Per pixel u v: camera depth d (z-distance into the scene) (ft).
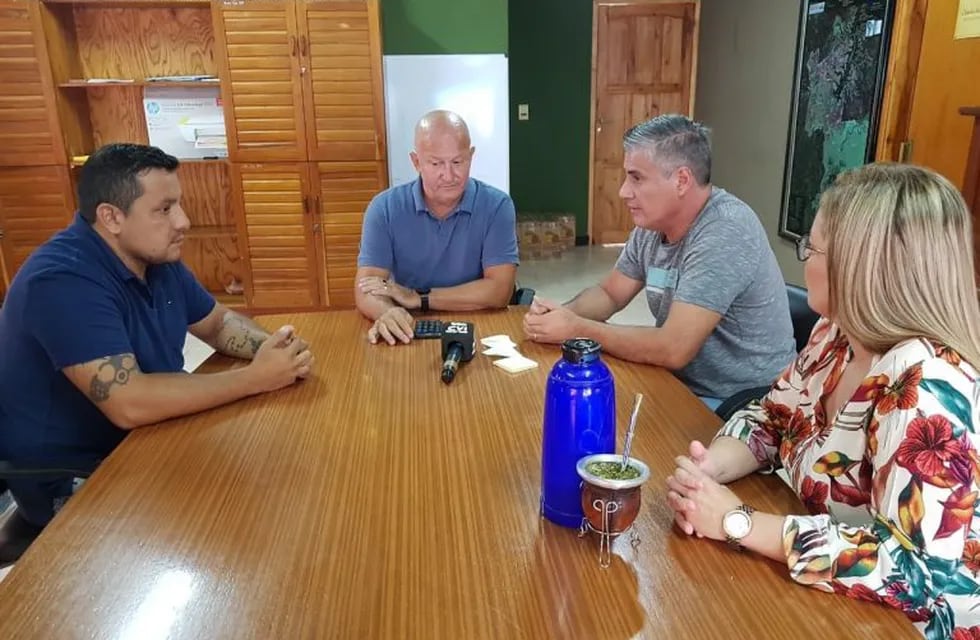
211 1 12.27
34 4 12.00
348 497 3.56
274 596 2.83
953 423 2.73
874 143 10.63
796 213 13.70
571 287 17.30
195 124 13.53
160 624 2.68
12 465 4.48
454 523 3.32
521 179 21.39
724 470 3.74
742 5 16.52
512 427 4.32
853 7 11.25
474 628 2.64
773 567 2.98
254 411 4.64
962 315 2.99
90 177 4.94
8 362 4.97
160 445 4.17
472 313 7.06
